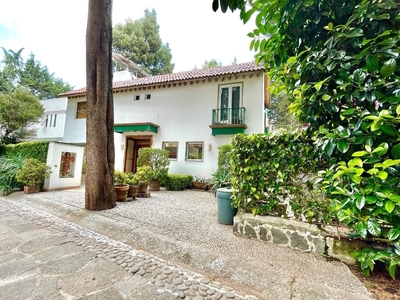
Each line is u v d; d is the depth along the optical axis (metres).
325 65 1.83
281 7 2.01
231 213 3.53
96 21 4.40
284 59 2.48
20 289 1.77
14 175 6.29
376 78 1.65
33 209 4.54
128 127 9.91
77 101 12.06
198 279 2.07
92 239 2.96
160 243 2.80
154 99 10.57
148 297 1.74
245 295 1.84
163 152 8.45
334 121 2.06
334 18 1.97
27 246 2.66
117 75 14.85
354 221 1.79
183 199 6.17
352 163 1.57
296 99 2.47
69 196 5.67
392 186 1.46
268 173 2.94
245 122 8.75
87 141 4.39
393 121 1.39
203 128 9.44
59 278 1.96
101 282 1.92
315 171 2.59
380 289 1.79
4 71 18.83
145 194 6.29
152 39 25.39
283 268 2.17
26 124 11.93
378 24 1.66
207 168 9.06
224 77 9.09
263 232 2.84
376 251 1.82
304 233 2.57
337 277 1.98
